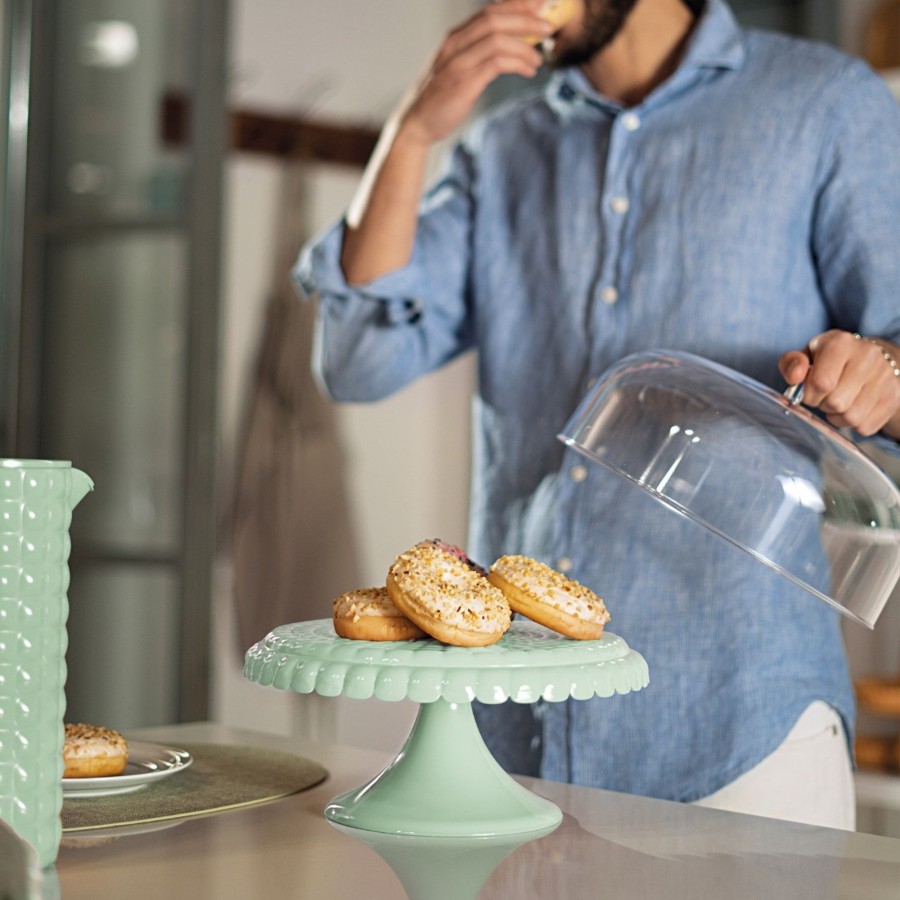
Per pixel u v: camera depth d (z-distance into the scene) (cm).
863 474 84
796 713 115
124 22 253
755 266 121
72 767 83
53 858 67
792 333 122
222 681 300
